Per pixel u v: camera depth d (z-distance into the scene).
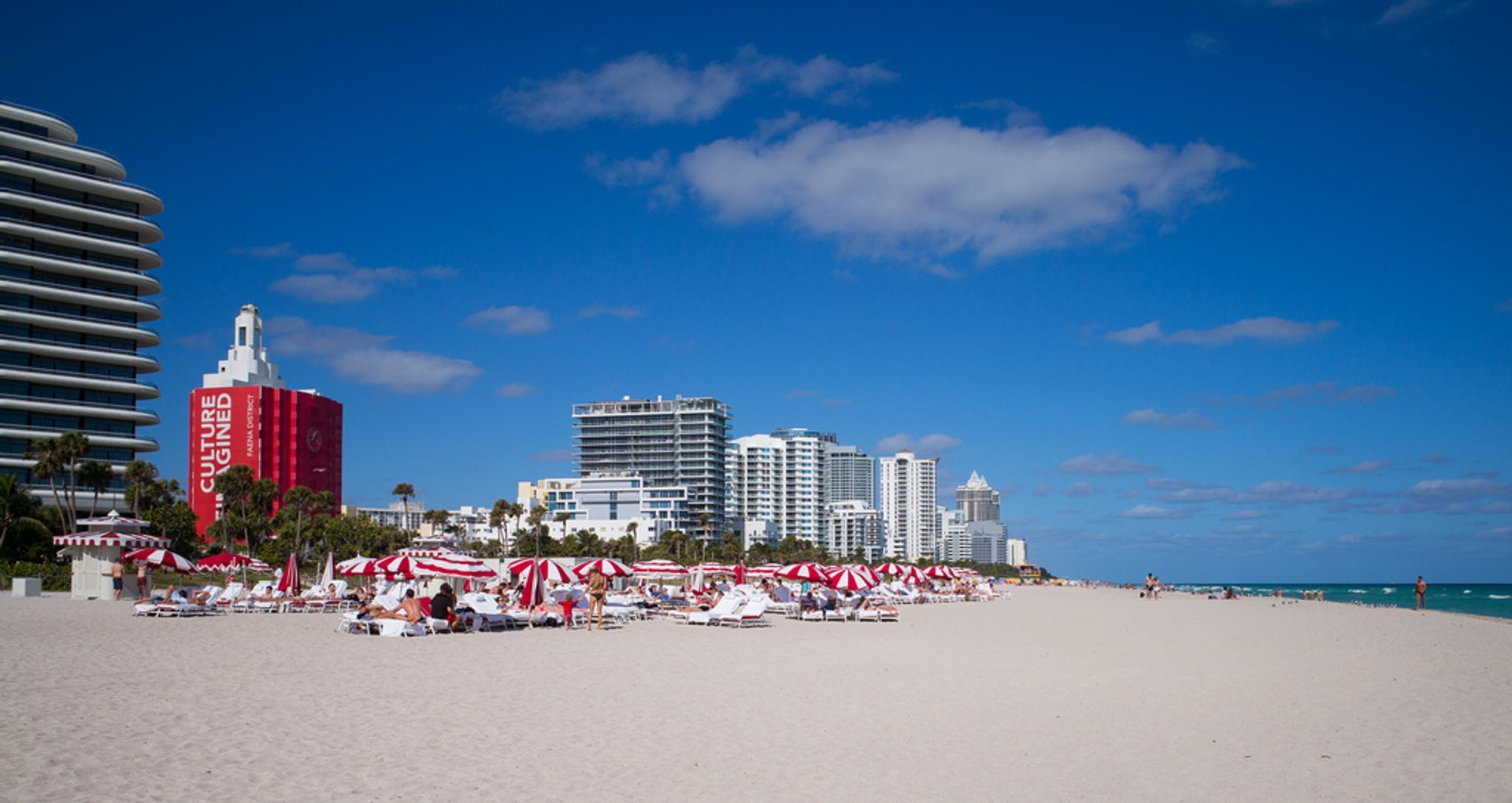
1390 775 13.09
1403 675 24.30
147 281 126.75
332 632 30.97
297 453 184.25
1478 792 12.27
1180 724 16.72
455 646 27.25
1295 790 12.29
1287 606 76.31
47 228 120.38
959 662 26.36
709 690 19.47
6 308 116.88
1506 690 21.72
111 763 11.59
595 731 14.70
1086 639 36.00
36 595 53.22
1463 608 118.25
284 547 117.75
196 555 113.50
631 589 59.66
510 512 177.50
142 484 111.50
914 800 11.34
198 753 12.31
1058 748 14.46
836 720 16.27
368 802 10.36
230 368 187.25
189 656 22.95
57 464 97.00
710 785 11.66
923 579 75.19
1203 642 35.56
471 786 11.20
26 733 13.07
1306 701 19.72
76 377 120.31
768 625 40.53
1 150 121.00
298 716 15.11
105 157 127.31
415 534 165.75
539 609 36.38
